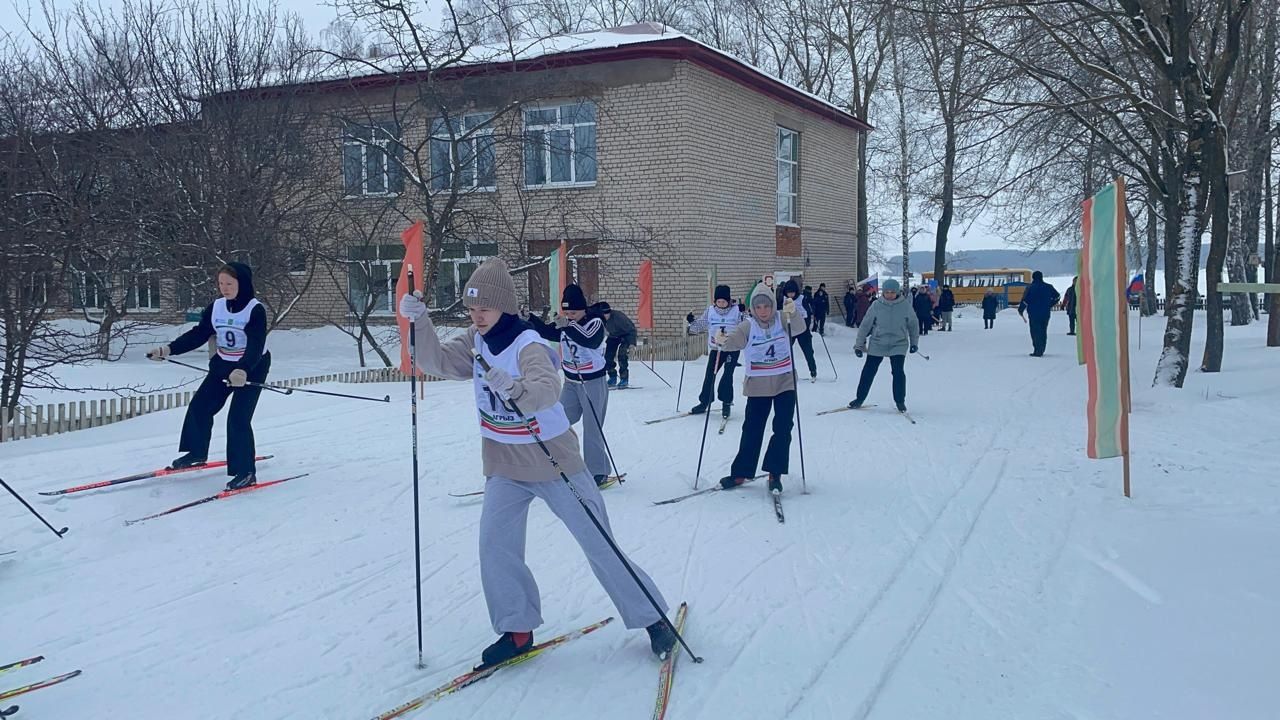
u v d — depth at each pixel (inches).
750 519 267.7
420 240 407.2
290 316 952.9
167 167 663.1
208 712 151.9
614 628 186.9
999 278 2053.4
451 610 198.5
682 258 838.5
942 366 717.3
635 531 255.6
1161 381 499.2
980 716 146.3
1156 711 145.2
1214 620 178.1
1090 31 566.6
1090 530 247.0
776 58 1477.6
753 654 171.9
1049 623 184.1
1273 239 1053.8
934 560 227.3
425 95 684.1
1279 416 385.7
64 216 542.6
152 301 864.3
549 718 147.9
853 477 321.1
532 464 165.3
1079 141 666.8
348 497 294.8
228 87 697.0
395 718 148.3
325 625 190.2
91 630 187.3
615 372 596.7
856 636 180.1
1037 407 482.0
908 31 554.6
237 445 298.7
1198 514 253.4
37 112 595.2
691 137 831.1
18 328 483.8
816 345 953.5
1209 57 519.5
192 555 236.1
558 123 830.5
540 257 861.2
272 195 697.0
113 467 335.3
